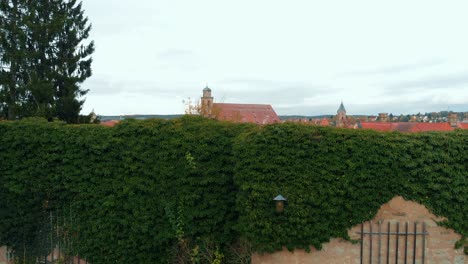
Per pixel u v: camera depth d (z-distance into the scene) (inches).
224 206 309.6
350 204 272.7
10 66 890.7
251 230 278.2
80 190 327.3
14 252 350.6
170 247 315.0
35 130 341.4
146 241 315.6
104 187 322.7
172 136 318.7
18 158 339.9
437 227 272.4
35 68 898.7
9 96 872.9
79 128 338.6
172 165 313.7
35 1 917.8
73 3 1009.5
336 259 275.1
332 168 273.1
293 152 278.5
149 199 315.3
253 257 287.7
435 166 269.9
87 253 327.9
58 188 331.0
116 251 320.2
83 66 995.9
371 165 274.2
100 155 325.7
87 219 329.1
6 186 339.3
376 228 273.9
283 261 278.2
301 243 274.4
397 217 273.9
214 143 313.7
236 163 292.5
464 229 270.5
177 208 310.5
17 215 344.2
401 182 272.4
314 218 271.9
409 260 272.8
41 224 342.6
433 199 272.1
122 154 320.5
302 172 276.4
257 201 277.3
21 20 880.3
